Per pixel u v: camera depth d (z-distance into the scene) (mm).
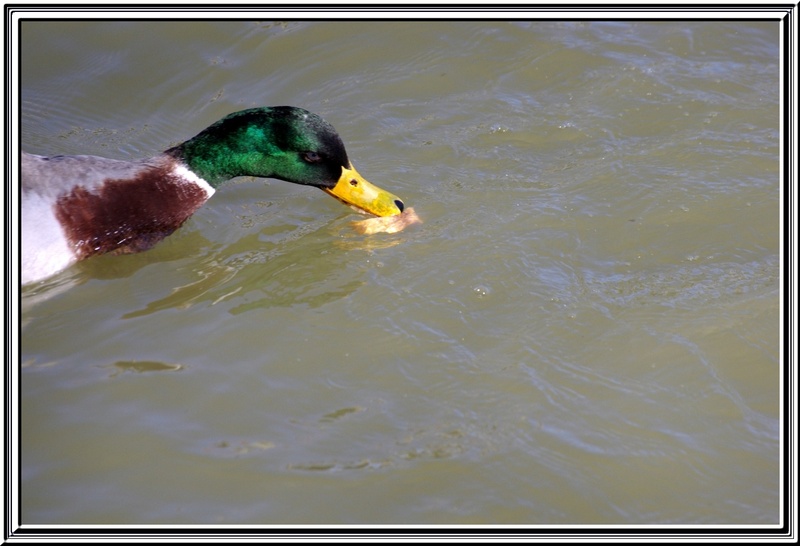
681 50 10844
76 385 6812
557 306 7652
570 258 8211
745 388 6902
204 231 8945
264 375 6957
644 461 6297
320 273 8195
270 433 6441
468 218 8766
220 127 8828
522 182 9234
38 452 6238
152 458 6215
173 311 7742
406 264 8203
